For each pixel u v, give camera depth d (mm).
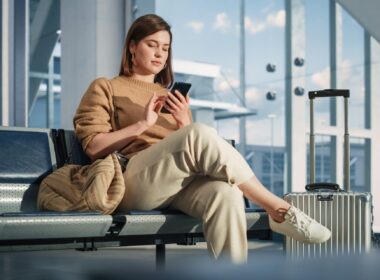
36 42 4633
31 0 4629
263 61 4633
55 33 4723
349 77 4387
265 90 4594
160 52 1908
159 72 2008
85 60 4809
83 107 1837
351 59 4375
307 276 345
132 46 1927
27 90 4371
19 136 1804
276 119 4562
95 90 1851
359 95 4371
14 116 4297
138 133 1738
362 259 390
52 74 4723
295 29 4543
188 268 362
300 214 1557
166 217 1558
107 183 1553
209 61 4781
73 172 1688
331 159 4363
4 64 4191
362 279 339
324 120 4375
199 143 1516
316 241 1559
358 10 4285
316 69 4469
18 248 1360
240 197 1500
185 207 1589
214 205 1485
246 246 1492
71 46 4766
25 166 1770
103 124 1806
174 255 2904
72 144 1871
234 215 1472
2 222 1310
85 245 1463
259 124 4605
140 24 1896
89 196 1531
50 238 1395
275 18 4586
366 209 1782
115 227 1508
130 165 1634
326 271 355
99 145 1738
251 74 4660
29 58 4602
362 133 4363
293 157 4480
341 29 4391
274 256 424
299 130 4492
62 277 2053
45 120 4684
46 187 1662
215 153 1506
